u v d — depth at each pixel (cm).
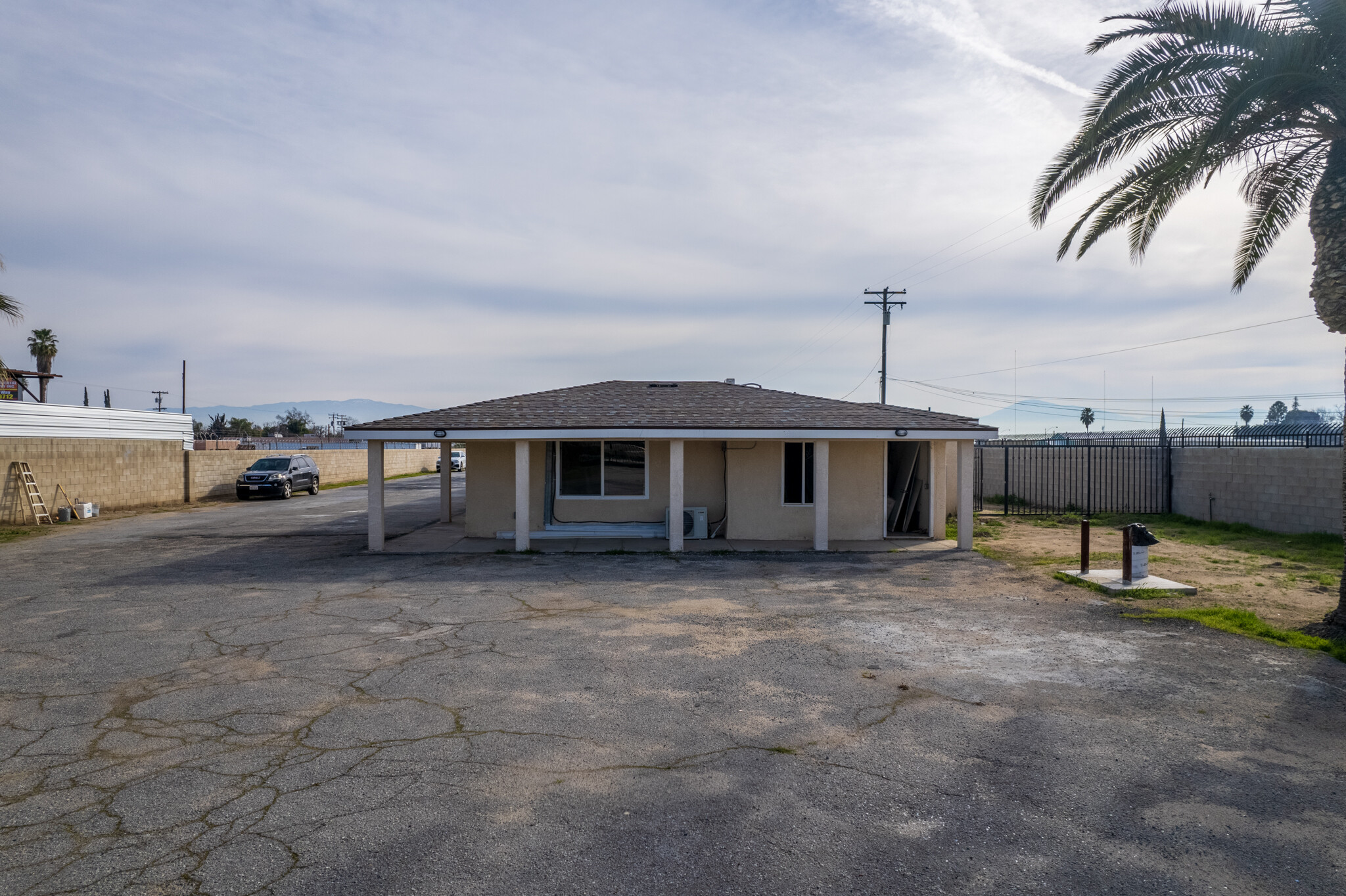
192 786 452
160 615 912
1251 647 747
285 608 949
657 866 365
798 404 1667
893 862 370
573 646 763
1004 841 389
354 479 4247
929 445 1648
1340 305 815
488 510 1647
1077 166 1059
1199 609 897
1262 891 346
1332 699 598
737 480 1611
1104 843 387
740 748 507
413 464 4994
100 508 2334
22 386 2708
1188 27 887
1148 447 1964
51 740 523
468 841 388
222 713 575
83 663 709
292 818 412
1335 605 920
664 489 1652
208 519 2156
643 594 1029
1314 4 797
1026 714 568
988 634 805
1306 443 1529
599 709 579
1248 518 1656
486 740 520
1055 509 2203
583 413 1535
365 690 628
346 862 368
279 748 507
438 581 1133
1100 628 827
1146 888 348
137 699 608
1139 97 940
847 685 637
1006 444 2430
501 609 938
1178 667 681
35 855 374
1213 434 1786
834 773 469
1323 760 486
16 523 2028
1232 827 402
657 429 1433
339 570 1246
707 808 423
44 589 1091
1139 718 559
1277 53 825
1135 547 1052
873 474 1611
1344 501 802
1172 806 426
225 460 2995
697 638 793
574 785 452
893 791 444
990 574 1180
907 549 1455
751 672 673
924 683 642
